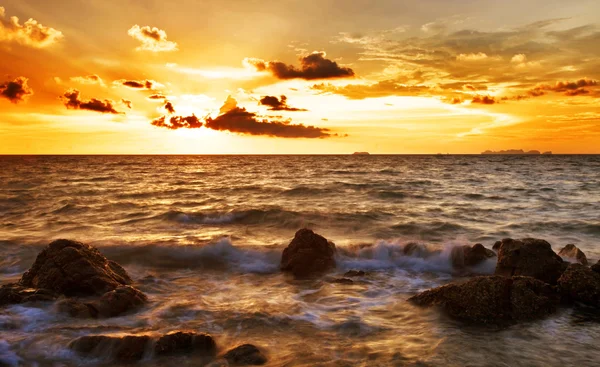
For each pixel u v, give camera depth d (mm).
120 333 7918
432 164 107375
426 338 7773
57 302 9234
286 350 7281
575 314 8945
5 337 7680
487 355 7039
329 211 24875
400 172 68188
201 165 105500
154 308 9547
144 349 7078
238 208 26469
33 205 28703
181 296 10648
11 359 6863
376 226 20859
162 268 13812
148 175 63406
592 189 38500
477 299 8844
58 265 10312
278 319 8812
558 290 9797
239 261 14594
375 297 10555
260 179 53156
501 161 136750
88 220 22797
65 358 6949
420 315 9016
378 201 30562
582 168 83375
